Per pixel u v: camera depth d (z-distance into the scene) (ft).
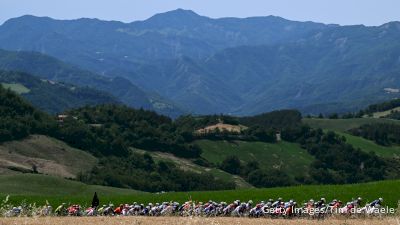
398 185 332.39
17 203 340.39
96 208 298.35
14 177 562.25
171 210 274.36
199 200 336.29
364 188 332.60
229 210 267.59
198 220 208.85
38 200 350.64
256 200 326.03
